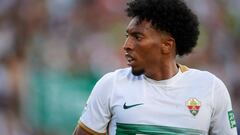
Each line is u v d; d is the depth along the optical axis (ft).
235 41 115.75
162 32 38.93
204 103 39.22
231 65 111.34
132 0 38.96
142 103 38.83
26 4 108.17
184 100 39.09
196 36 39.99
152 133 38.65
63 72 92.38
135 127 38.68
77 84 89.81
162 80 39.34
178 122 38.81
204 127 39.29
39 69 92.22
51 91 88.89
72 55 101.76
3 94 88.38
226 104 40.01
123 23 110.32
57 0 111.55
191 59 102.94
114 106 39.09
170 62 39.55
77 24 109.29
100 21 111.34
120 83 39.42
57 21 108.99
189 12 39.45
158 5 38.65
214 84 39.81
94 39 106.73
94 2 112.98
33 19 106.73
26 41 101.30
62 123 87.81
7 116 87.76
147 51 38.75
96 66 100.42
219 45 111.96
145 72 39.19
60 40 104.99
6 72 90.43
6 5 106.83
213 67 107.76
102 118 39.42
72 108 88.17
